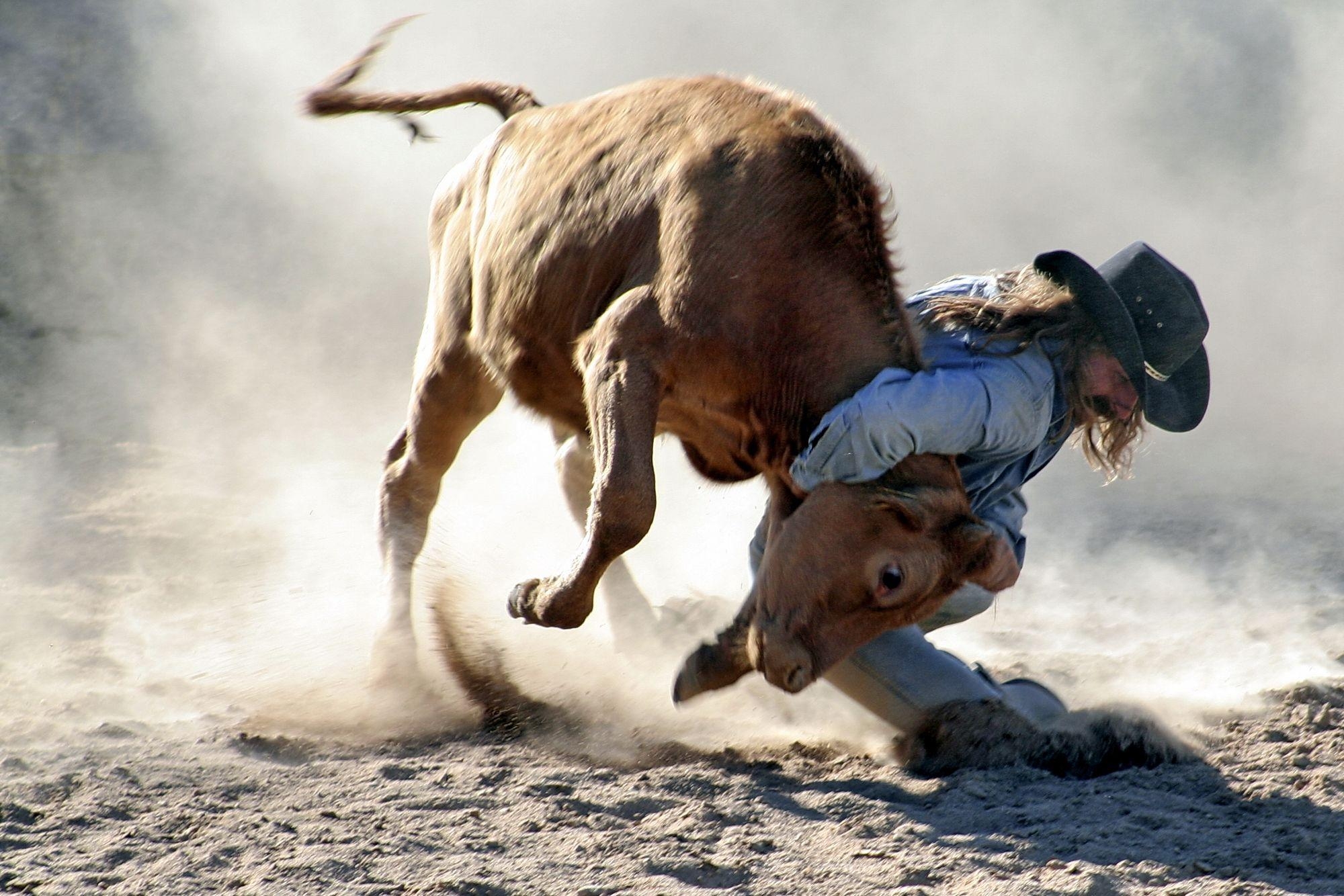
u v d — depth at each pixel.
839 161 15.89
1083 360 16.05
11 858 12.88
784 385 15.34
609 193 17.03
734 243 15.45
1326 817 14.37
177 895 12.09
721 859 13.09
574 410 18.41
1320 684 18.86
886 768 16.39
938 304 16.17
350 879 12.45
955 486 14.73
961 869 12.92
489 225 19.12
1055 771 16.06
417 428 20.73
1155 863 13.09
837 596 14.32
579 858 13.07
